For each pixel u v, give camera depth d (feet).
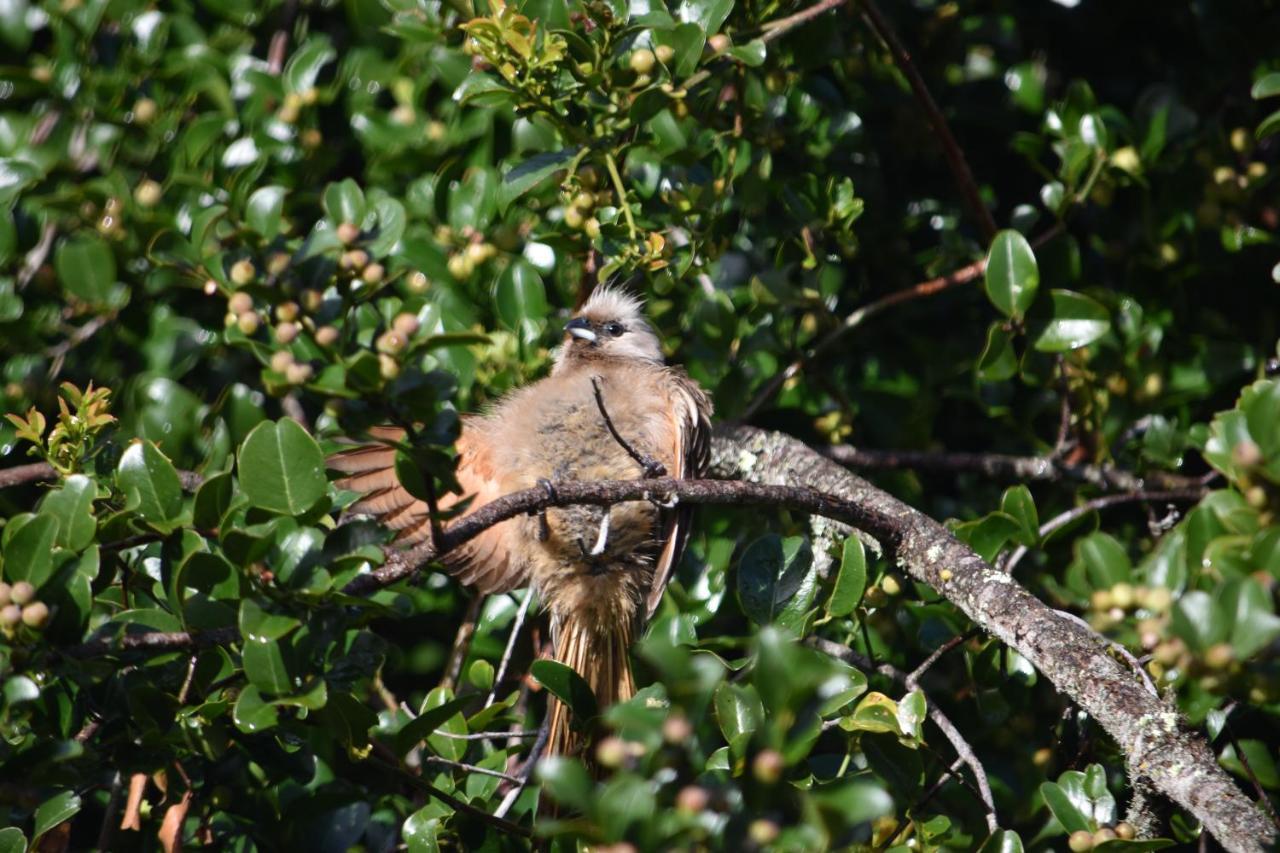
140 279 31.68
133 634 21.34
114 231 31.04
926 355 33.58
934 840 22.09
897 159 35.32
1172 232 32.17
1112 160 31.17
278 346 21.24
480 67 26.03
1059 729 26.02
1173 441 30.53
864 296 34.42
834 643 26.18
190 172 31.63
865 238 33.86
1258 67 33.30
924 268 34.78
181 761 23.91
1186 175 31.94
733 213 31.22
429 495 20.21
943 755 27.45
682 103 27.91
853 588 24.39
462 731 25.43
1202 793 20.30
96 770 21.36
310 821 25.52
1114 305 31.17
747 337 32.27
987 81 35.70
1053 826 25.84
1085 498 30.58
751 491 24.21
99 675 20.35
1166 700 22.35
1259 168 30.91
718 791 16.35
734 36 27.96
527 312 30.48
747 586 24.72
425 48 31.40
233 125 32.48
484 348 30.66
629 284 33.12
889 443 33.40
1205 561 20.42
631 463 29.19
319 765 27.91
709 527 30.71
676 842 15.79
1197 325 32.53
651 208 30.32
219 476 21.09
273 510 20.53
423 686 32.04
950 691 28.32
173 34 33.22
